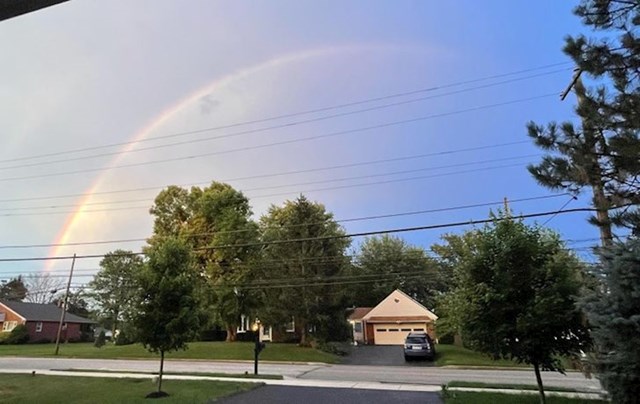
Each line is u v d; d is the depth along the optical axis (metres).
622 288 6.74
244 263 32.44
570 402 9.71
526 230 9.79
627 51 8.20
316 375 17.91
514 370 21.28
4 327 46.03
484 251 9.77
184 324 11.76
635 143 7.80
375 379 16.34
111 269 43.69
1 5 3.07
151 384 13.04
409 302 40.53
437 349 30.50
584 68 8.42
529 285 9.28
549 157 9.05
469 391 11.78
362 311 44.50
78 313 61.50
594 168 8.63
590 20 8.29
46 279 64.81
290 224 31.14
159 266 12.17
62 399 10.45
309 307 29.23
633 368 6.58
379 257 56.00
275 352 27.50
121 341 35.94
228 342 33.84
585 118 8.62
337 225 32.16
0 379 14.41
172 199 37.25
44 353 29.47
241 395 11.28
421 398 10.84
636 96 8.05
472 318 9.52
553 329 8.91
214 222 34.69
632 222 8.27
